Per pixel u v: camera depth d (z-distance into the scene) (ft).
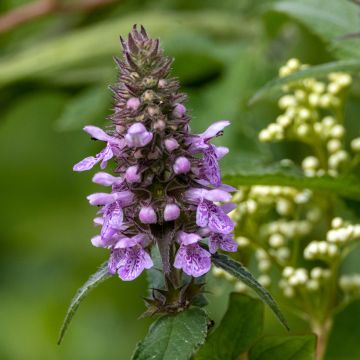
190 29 2.61
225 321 2.10
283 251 2.28
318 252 2.21
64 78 2.63
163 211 1.98
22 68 2.62
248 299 2.10
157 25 2.62
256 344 2.10
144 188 1.98
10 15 2.70
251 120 2.45
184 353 1.95
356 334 2.22
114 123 1.98
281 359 2.11
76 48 2.61
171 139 1.96
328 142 2.33
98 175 1.99
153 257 2.03
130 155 1.98
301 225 2.29
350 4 2.30
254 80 2.48
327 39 2.29
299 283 2.22
